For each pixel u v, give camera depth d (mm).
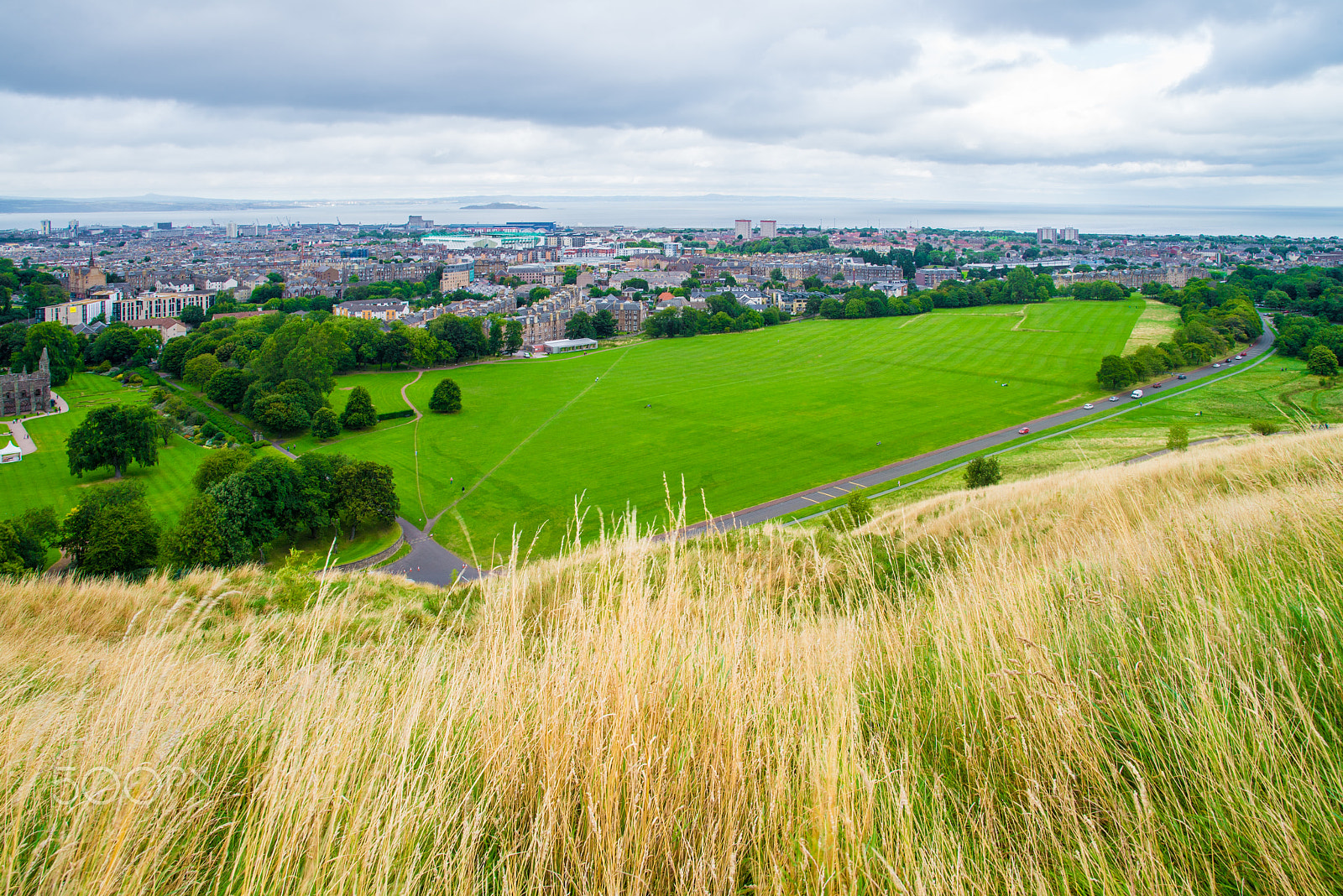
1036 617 6547
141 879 3658
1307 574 6582
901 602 7867
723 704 4910
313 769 4273
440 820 4195
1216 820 3990
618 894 3613
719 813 4172
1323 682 4906
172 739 4441
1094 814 4293
